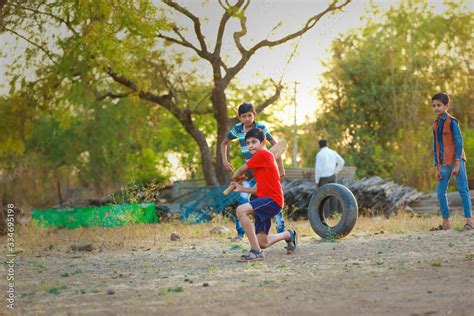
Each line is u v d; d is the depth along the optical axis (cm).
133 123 2330
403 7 2905
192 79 1894
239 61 1838
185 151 2895
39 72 1572
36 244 883
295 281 487
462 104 2620
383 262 568
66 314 404
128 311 402
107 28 1448
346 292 427
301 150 3114
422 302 382
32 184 2986
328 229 809
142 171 2858
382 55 2930
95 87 1892
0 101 1575
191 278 532
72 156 3081
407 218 1188
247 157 808
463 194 831
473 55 2702
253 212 624
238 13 1691
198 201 1308
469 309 357
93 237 953
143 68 1820
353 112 2970
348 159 2820
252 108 795
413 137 2008
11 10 1364
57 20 1491
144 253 749
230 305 404
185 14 1730
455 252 611
